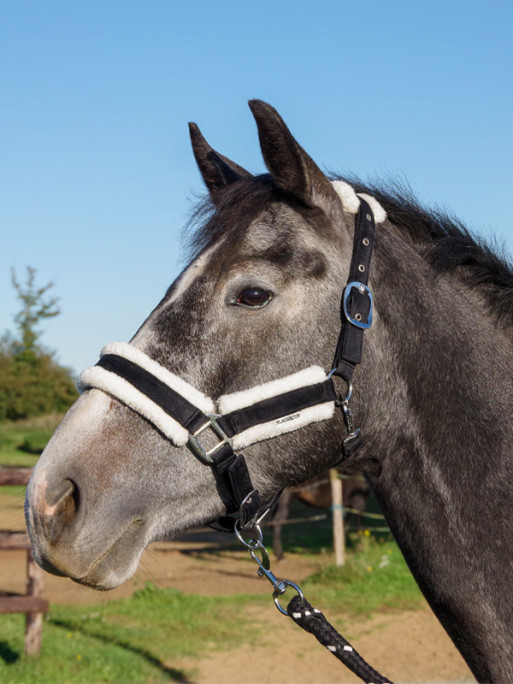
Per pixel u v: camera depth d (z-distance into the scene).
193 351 1.80
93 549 1.68
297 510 14.77
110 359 1.81
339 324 1.86
